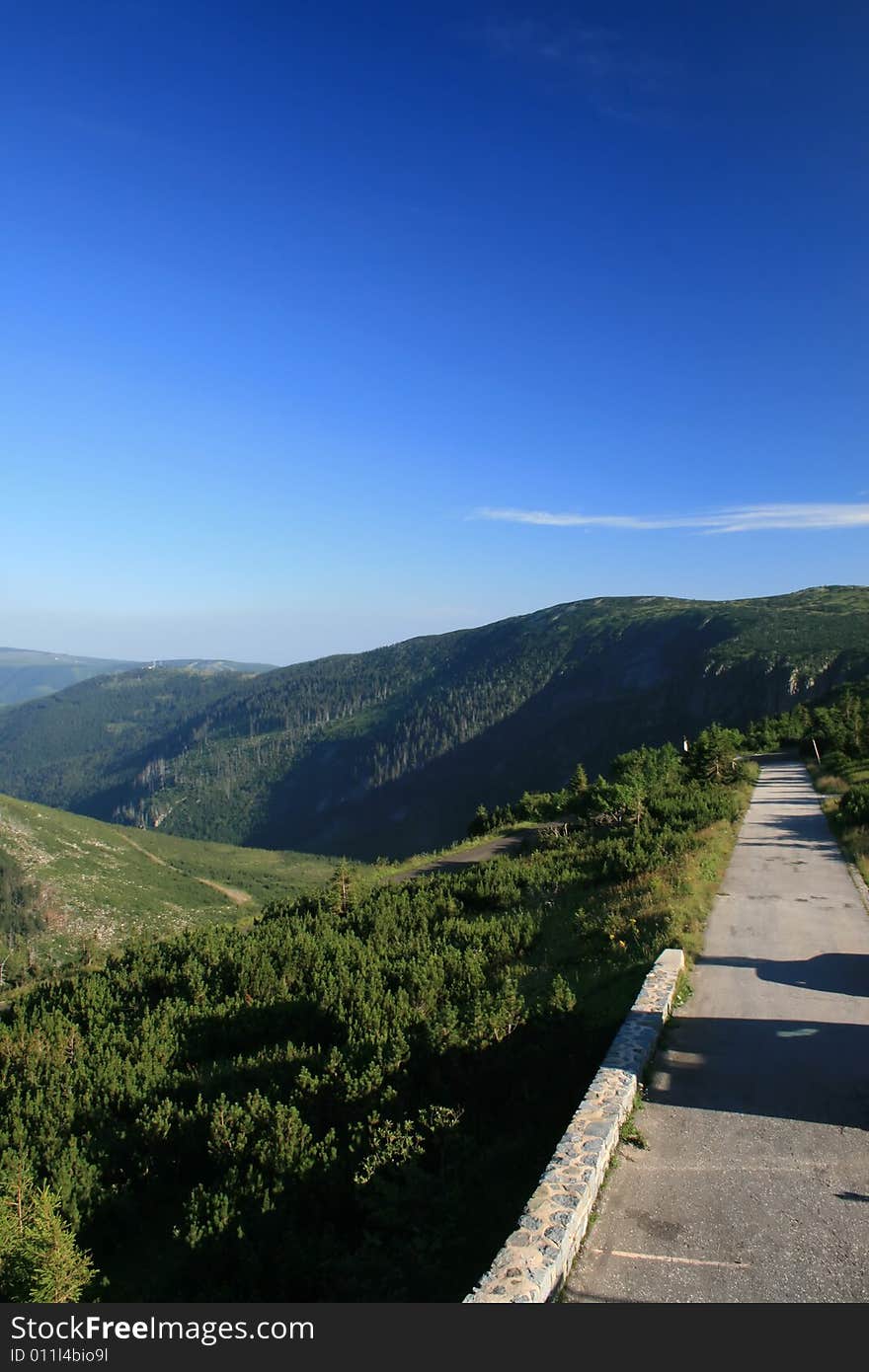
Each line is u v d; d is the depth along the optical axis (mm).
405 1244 5145
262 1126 7203
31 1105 8727
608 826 26969
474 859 29344
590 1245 4562
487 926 14656
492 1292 3922
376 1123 6738
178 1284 5602
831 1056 7016
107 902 126688
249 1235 5719
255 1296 5121
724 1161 5406
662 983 8609
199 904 139625
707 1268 4316
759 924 11922
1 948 98375
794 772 41125
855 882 14805
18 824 146125
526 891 18516
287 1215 5918
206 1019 11328
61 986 14789
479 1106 7094
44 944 107375
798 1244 4492
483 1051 7742
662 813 25406
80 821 170500
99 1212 6660
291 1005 11172
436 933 15195
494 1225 5250
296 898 22875
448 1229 5234
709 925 11914
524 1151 6109
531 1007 8648
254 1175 6426
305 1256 5359
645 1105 6270
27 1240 5258
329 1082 7723
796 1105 6164
